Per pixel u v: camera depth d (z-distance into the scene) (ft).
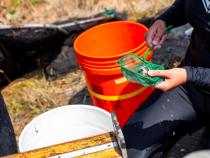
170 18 8.06
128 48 9.11
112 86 8.17
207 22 6.72
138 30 8.66
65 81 11.34
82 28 11.51
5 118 7.45
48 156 5.70
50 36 11.28
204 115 7.73
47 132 7.61
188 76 6.63
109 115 7.23
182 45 11.75
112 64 7.76
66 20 11.99
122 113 8.63
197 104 7.55
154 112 7.70
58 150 5.78
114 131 5.82
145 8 13.09
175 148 8.93
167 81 6.60
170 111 7.64
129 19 12.68
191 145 8.95
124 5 13.10
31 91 10.94
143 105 7.98
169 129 7.50
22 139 7.06
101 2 13.04
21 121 10.20
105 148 5.69
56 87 11.18
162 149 7.61
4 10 12.58
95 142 5.82
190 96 7.63
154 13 12.92
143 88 8.38
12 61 11.30
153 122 7.60
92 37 8.86
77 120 7.69
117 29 8.92
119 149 5.63
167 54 11.48
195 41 7.30
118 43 9.09
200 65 7.26
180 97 7.70
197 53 7.27
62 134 7.73
